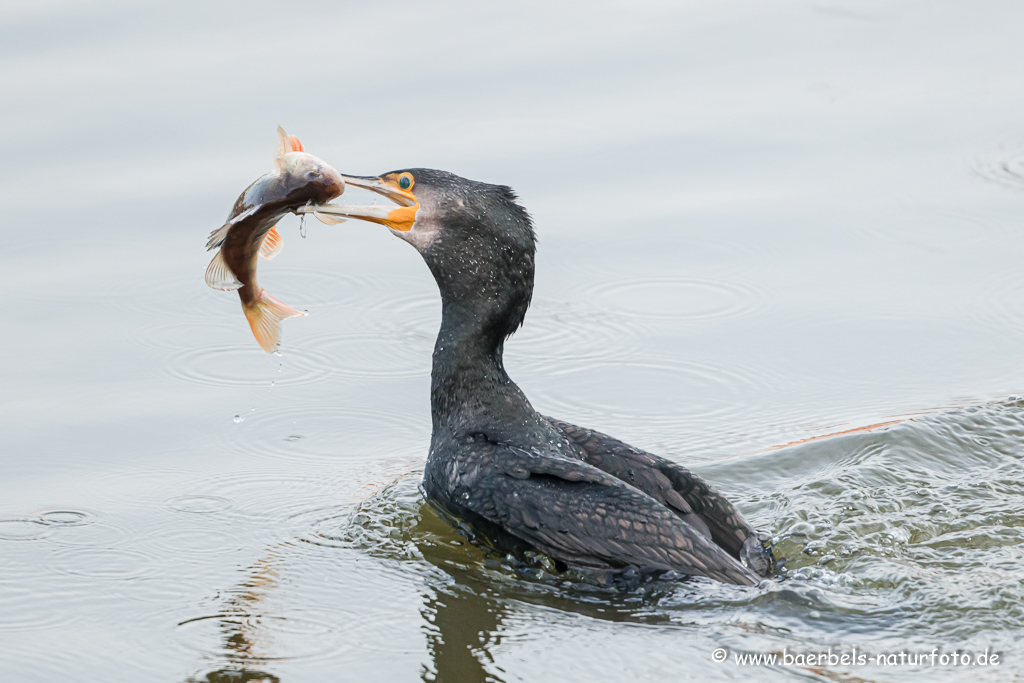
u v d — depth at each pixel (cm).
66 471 1188
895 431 1238
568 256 1616
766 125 1897
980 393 1325
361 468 1208
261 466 1208
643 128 1873
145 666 897
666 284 1558
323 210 1078
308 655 908
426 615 957
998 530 1053
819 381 1365
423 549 1062
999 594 939
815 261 1598
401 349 1433
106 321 1457
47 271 1539
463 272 1097
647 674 867
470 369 1105
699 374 1380
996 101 1962
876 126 1900
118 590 998
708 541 969
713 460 1216
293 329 1470
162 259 1572
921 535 1048
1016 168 1788
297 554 1055
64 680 881
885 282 1546
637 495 983
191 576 1020
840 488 1135
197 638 931
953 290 1523
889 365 1387
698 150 1833
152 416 1286
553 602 970
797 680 851
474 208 1091
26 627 948
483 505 1023
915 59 2100
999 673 846
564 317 1498
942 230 1655
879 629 904
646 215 1697
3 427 1253
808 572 984
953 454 1209
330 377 1374
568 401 1335
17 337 1415
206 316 1483
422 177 1111
